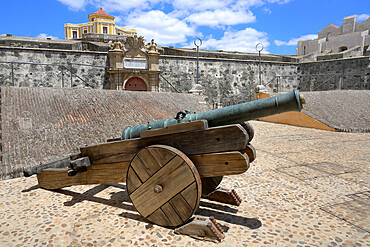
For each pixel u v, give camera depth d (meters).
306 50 32.62
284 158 5.52
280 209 3.05
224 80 19.16
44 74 14.43
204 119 2.71
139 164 2.58
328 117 10.50
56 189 3.66
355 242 2.34
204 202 3.27
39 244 2.28
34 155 4.73
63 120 6.25
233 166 2.36
